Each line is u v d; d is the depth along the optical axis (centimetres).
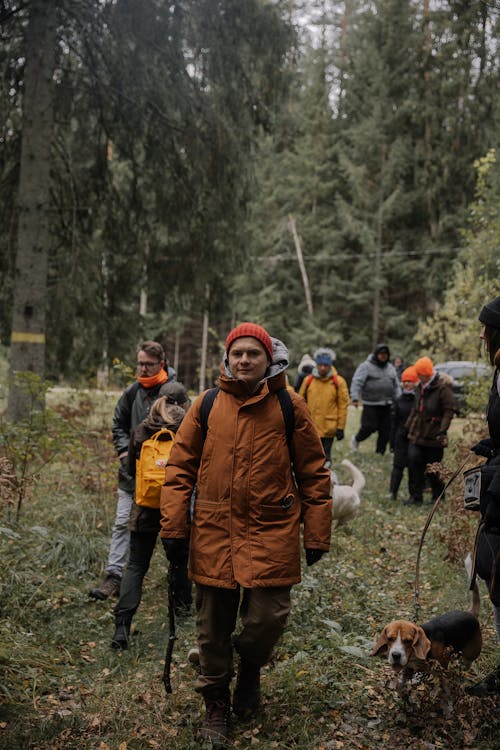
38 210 952
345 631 434
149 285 1138
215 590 314
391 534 687
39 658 389
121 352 1091
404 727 318
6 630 411
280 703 340
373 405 1160
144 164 1084
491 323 308
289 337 3366
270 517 309
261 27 1011
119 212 1107
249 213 1138
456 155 3050
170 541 317
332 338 3297
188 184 1066
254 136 1105
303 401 323
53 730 322
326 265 3494
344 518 670
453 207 3178
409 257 3309
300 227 3575
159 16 959
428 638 326
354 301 3375
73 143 1073
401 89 3322
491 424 304
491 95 2131
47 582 498
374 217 3306
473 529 538
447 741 305
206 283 1123
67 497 686
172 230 1097
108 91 1015
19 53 987
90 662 405
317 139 3634
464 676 348
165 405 440
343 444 1357
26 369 940
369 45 3416
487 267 946
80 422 831
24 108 948
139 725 330
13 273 1052
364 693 349
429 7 3219
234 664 392
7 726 322
